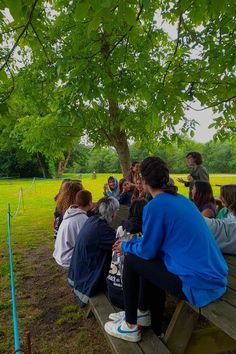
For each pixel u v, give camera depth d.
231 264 2.87
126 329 2.35
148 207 2.11
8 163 43.38
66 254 3.90
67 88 4.05
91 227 3.28
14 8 1.82
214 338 2.47
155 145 7.15
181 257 2.04
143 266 2.24
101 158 54.88
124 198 6.21
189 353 2.44
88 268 3.23
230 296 2.20
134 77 4.59
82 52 4.42
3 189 23.45
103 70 4.12
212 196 3.97
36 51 5.33
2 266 6.00
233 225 3.00
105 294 3.14
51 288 4.92
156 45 6.09
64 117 4.23
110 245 3.19
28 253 6.89
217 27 4.21
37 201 16.16
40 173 45.12
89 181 28.77
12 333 3.69
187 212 2.07
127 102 6.57
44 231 9.11
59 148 7.11
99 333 3.60
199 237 2.03
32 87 5.80
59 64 4.07
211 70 4.11
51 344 3.45
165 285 2.14
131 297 2.33
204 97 3.95
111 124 6.43
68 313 4.07
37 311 4.19
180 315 2.38
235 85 4.07
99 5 1.76
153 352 2.21
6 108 2.62
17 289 4.94
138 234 2.79
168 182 2.22
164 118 4.15
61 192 4.68
